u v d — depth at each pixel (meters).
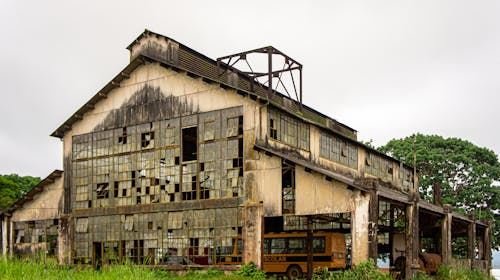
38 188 30.36
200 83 25.56
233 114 24.31
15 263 15.43
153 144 26.78
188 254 24.75
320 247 26.34
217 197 24.27
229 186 23.98
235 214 23.64
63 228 29.22
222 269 23.28
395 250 29.88
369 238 20.12
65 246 28.94
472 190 45.81
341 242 26.95
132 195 27.16
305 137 26.88
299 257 26.58
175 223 25.41
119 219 27.39
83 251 28.36
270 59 26.34
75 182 29.36
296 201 22.11
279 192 22.50
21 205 31.09
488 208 46.25
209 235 24.25
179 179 25.62
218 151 24.56
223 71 28.34
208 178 24.70
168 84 26.69
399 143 51.16
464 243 45.78
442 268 26.77
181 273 24.34
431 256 27.06
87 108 29.23
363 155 33.56
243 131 23.86
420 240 32.25
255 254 22.69
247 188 23.39
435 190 34.12
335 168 29.52
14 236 31.25
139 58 27.31
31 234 30.83
